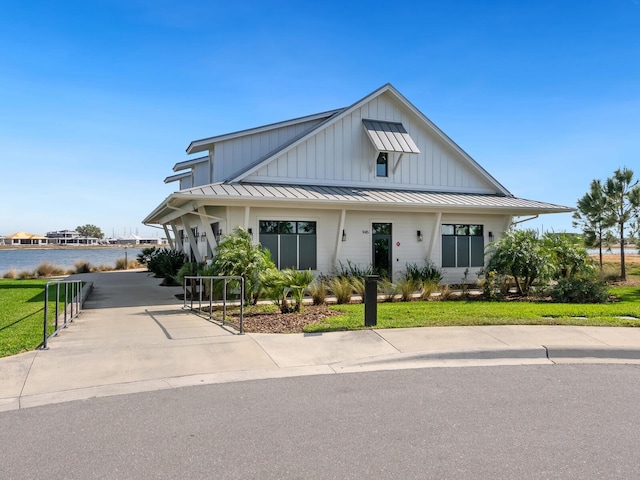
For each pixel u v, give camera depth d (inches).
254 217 622.2
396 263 709.9
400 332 337.4
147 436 174.4
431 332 337.1
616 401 214.4
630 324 364.5
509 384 238.5
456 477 144.7
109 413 196.5
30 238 4431.6
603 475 146.3
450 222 747.4
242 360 274.8
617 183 791.7
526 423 187.9
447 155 781.3
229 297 558.9
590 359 292.0
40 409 200.7
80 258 2133.4
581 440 172.1
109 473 147.3
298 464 153.1
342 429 181.0
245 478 144.3
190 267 666.2
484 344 305.0
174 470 149.2
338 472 147.8
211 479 143.6
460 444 168.1
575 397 219.6
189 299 589.3
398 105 749.9
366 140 724.7
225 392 223.6
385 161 745.0
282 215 636.7
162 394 220.2
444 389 229.9
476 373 258.2
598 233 828.6
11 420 189.0
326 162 697.6
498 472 147.9
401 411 200.1
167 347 300.4
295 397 217.0
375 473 147.0
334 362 273.9
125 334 341.4
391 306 475.2
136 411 199.0
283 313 433.4
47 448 164.6
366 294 358.6
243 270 488.4
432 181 768.3
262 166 657.0
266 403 209.2
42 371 248.5
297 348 299.0
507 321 370.9
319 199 588.7
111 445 167.0
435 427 183.2
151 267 1042.1
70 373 246.7
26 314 436.8
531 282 578.6
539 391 227.8
